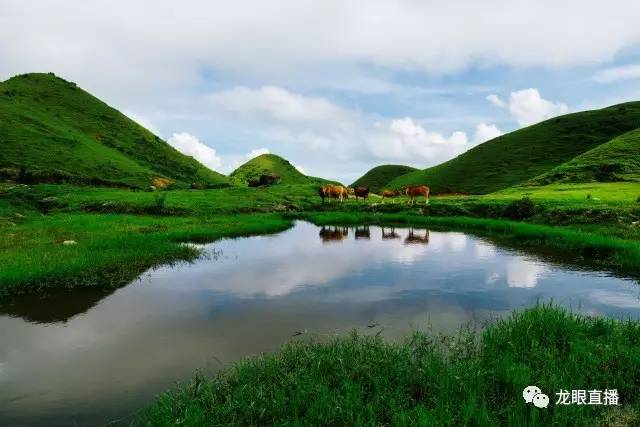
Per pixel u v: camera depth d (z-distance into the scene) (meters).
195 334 9.80
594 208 28.59
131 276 15.60
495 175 113.38
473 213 38.19
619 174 70.19
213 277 15.58
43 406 6.82
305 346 8.51
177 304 12.15
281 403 6.21
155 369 8.04
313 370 7.20
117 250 19.23
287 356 7.95
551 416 5.88
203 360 8.40
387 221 38.44
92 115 121.75
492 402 6.36
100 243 20.67
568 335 8.54
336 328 10.17
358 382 6.87
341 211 47.88
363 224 36.50
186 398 6.58
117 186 71.00
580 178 72.19
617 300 12.38
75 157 83.69
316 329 10.12
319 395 6.36
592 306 11.81
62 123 105.25
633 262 16.66
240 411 6.18
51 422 6.38
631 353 7.55
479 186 109.12
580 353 7.64
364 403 6.39
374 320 10.78
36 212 38.25
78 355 8.68
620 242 19.89
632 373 6.99
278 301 12.48
